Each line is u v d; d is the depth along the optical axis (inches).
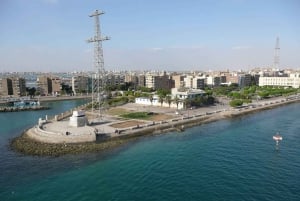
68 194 2217.0
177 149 3425.2
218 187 2252.7
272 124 5027.1
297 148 3385.8
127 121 5113.2
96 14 4936.0
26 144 3673.7
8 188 2353.6
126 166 2839.6
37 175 2645.2
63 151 3393.2
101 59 5255.9
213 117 5728.3
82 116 4485.7
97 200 2096.5
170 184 2335.1
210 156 3090.6
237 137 4028.1
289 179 2404.0
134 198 2101.4
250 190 2192.4
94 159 3115.2
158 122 4879.4
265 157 3026.6
